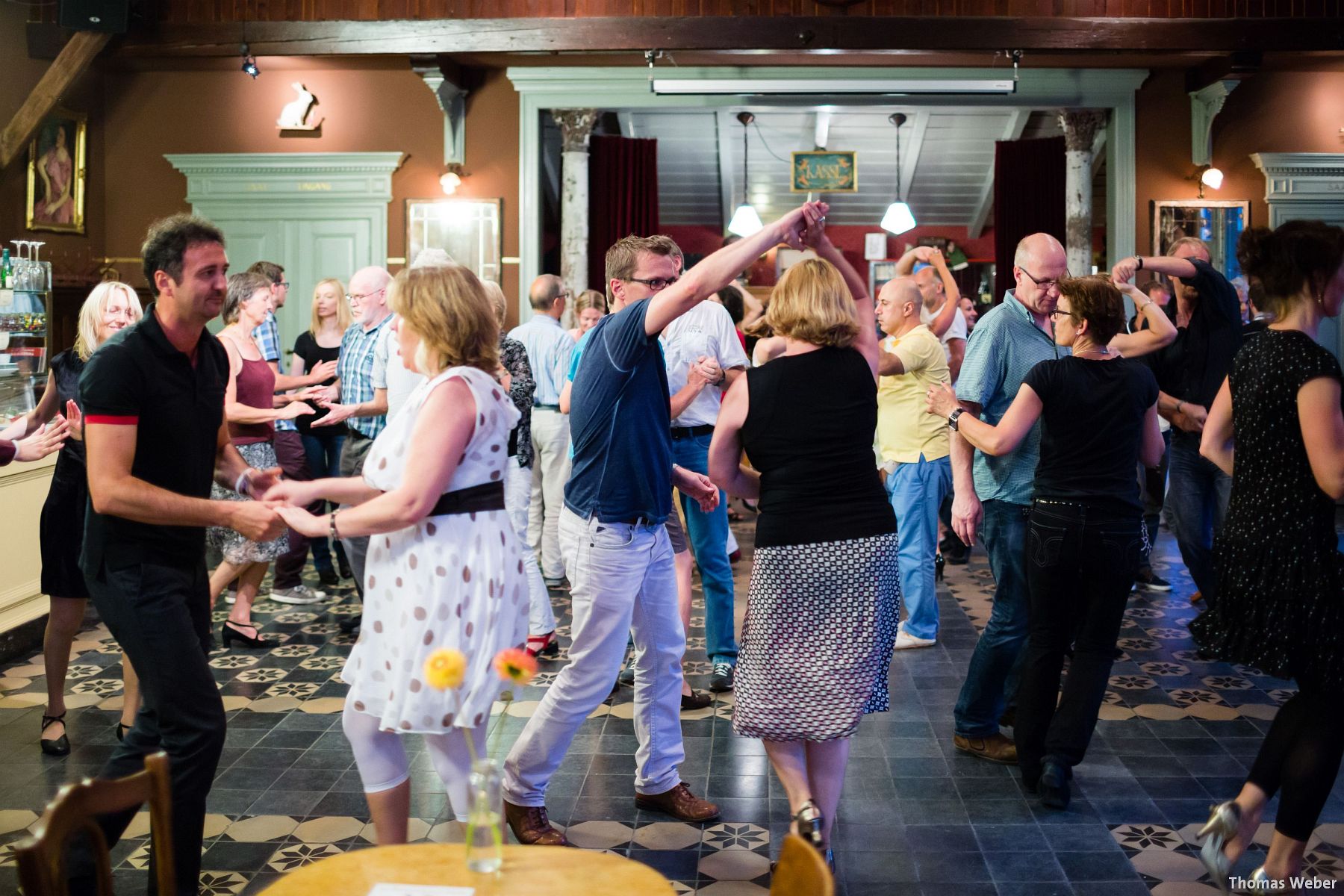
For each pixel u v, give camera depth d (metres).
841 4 8.97
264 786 3.66
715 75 9.73
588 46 9.02
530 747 3.14
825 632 2.80
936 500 5.31
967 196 15.05
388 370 4.52
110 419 2.54
